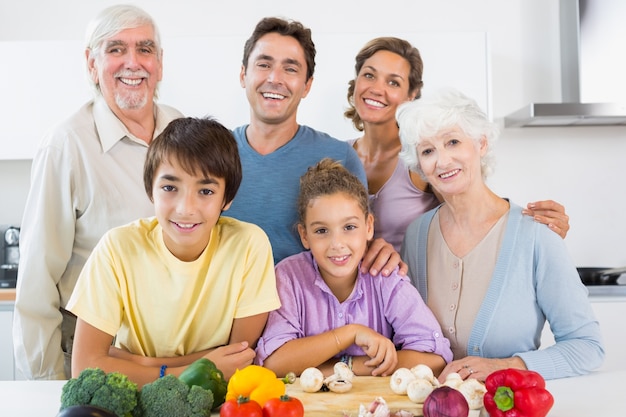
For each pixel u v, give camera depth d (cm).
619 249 304
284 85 187
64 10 304
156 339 144
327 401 115
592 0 284
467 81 261
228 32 302
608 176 305
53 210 186
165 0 303
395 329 153
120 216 190
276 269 158
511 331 149
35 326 184
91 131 191
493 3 303
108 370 132
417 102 153
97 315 138
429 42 259
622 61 285
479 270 154
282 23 187
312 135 200
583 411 111
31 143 274
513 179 305
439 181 152
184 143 130
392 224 235
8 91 273
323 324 153
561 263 148
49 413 115
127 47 188
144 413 103
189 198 131
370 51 250
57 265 187
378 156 245
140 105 192
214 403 114
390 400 115
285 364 142
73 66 272
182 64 265
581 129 305
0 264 308
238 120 265
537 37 304
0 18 304
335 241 148
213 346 148
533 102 304
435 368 143
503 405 102
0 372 257
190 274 140
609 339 262
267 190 191
